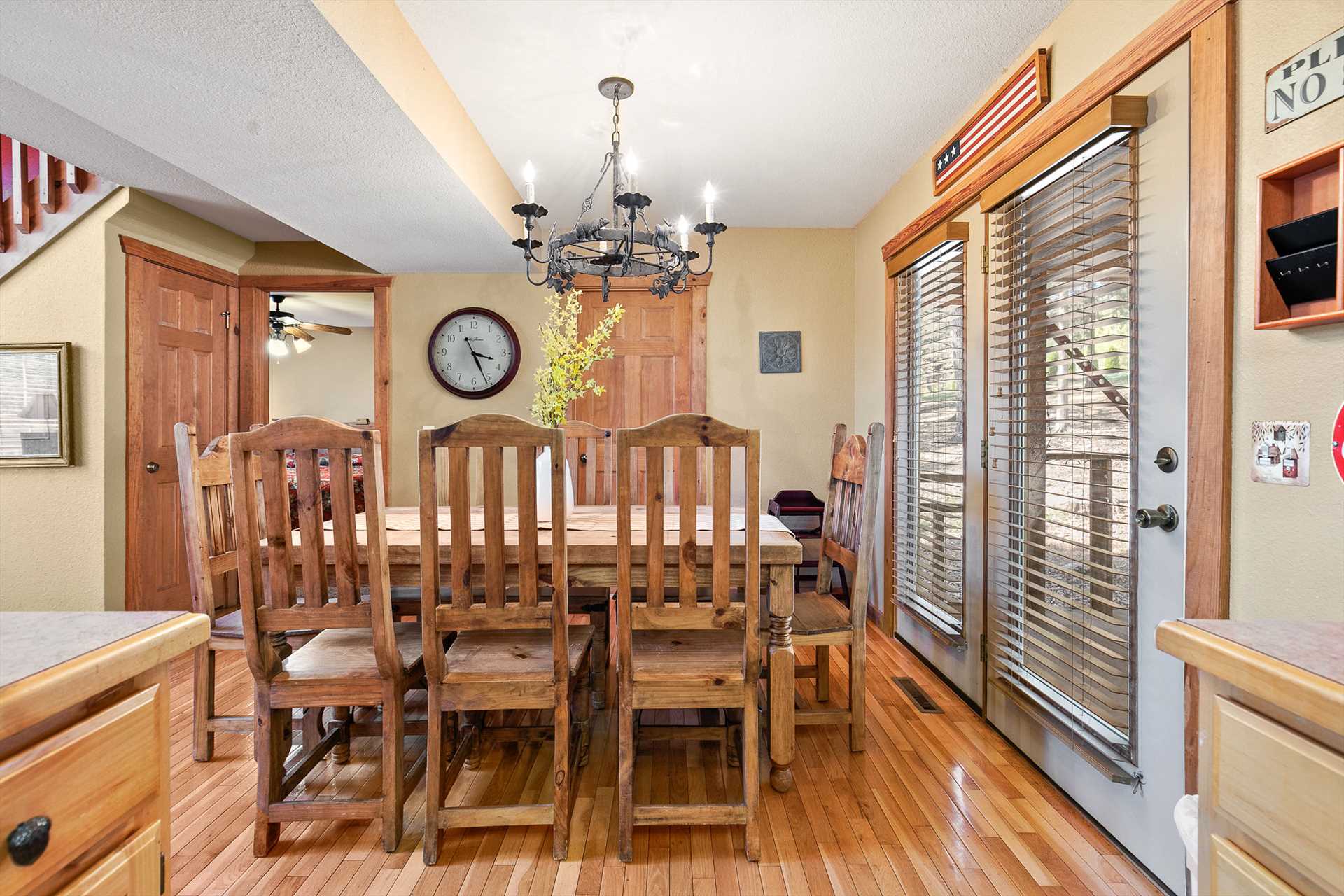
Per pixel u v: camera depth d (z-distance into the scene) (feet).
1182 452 4.84
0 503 10.45
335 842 5.59
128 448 10.81
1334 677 1.90
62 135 8.44
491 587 5.33
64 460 10.26
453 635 7.73
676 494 10.67
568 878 5.10
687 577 5.35
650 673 5.40
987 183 7.66
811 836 5.63
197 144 7.54
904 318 10.93
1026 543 6.84
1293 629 2.41
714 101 8.39
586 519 7.93
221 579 12.39
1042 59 6.78
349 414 27.76
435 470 5.23
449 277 13.93
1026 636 6.71
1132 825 5.27
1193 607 4.70
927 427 9.73
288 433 5.14
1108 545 5.75
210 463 7.27
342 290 13.89
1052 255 6.19
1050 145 6.19
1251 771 2.19
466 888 4.99
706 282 13.73
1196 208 4.66
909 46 7.20
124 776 2.23
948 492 8.99
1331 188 3.73
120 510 10.66
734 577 6.20
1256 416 4.26
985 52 7.29
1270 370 4.15
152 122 7.01
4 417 10.29
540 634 6.57
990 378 7.80
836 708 7.79
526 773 6.84
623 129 9.23
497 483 5.26
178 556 11.85
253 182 8.68
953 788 6.39
